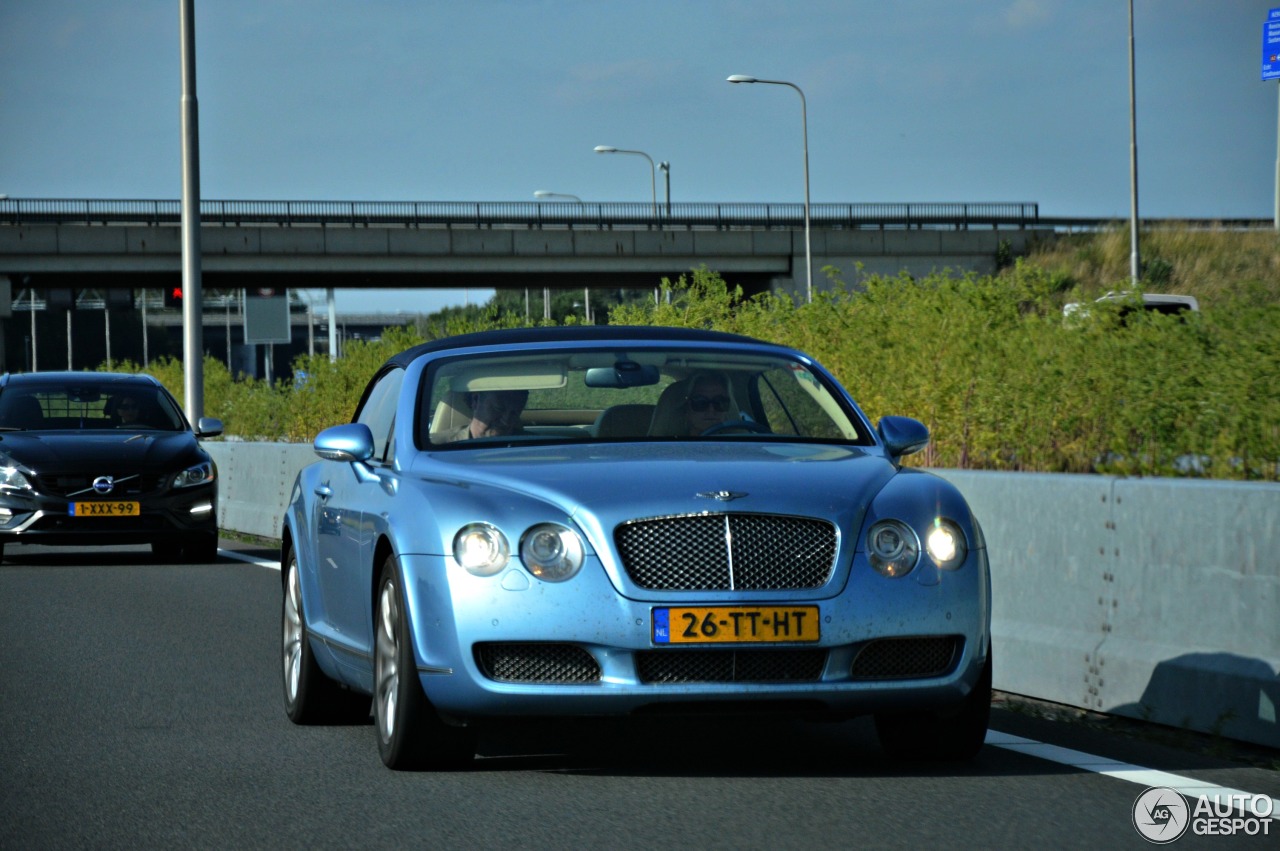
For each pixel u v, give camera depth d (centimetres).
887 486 955
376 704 1004
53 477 2317
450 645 913
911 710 927
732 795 902
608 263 10319
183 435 2509
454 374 1121
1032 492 1227
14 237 9738
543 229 10225
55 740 1101
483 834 822
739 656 902
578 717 908
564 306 16788
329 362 5159
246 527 3055
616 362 1131
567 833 820
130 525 2341
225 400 6906
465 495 948
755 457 995
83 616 1795
